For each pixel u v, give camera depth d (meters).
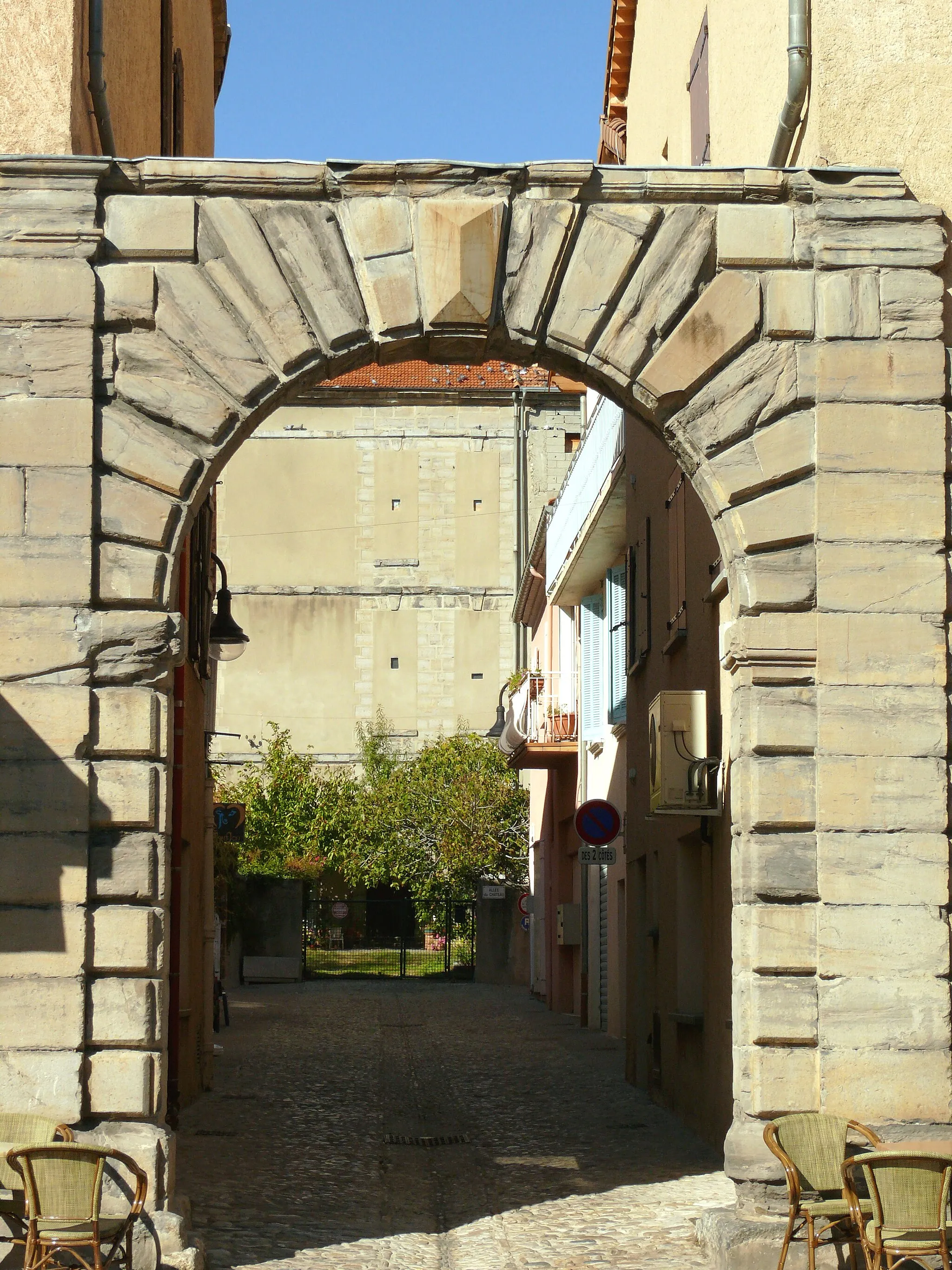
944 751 9.41
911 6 10.05
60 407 9.41
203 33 19.19
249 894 38.88
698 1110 14.05
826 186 9.73
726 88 12.55
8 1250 8.73
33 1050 8.98
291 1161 12.66
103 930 9.12
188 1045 15.69
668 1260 9.34
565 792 28.36
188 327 9.57
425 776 41.28
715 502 9.70
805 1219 8.52
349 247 9.73
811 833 9.41
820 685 9.45
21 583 9.30
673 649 15.65
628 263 9.77
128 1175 8.91
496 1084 17.88
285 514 51.66
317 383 9.98
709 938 13.65
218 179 9.59
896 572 9.53
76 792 9.16
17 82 9.78
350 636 51.19
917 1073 9.20
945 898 9.33
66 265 9.46
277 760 44.59
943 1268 8.13
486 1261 9.42
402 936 40.59
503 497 51.69
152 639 9.32
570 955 27.61
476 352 10.02
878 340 9.66
